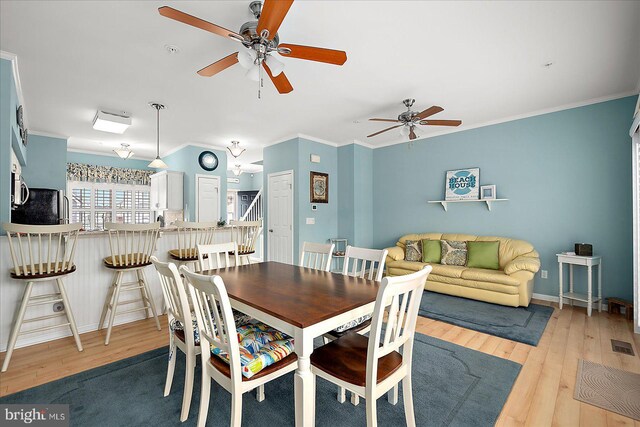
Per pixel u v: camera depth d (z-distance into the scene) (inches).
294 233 209.3
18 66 108.1
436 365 89.9
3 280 98.6
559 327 118.5
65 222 199.8
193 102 145.0
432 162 201.0
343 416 68.1
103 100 142.3
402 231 217.5
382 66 110.0
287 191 215.2
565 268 150.3
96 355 96.1
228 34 70.4
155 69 112.0
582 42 94.6
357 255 96.0
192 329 64.3
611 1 76.2
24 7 77.5
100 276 118.5
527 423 65.6
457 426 64.7
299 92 133.4
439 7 78.7
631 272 133.4
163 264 62.1
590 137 143.0
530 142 160.6
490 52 100.5
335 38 92.4
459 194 186.4
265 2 60.6
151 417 67.4
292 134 207.2
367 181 232.5
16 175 121.8
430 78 119.7
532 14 81.4
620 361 91.6
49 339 106.8
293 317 52.1
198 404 72.1
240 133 203.5
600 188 140.7
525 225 163.0
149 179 294.0
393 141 222.1
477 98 140.6
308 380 50.8
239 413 52.8
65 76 117.0
